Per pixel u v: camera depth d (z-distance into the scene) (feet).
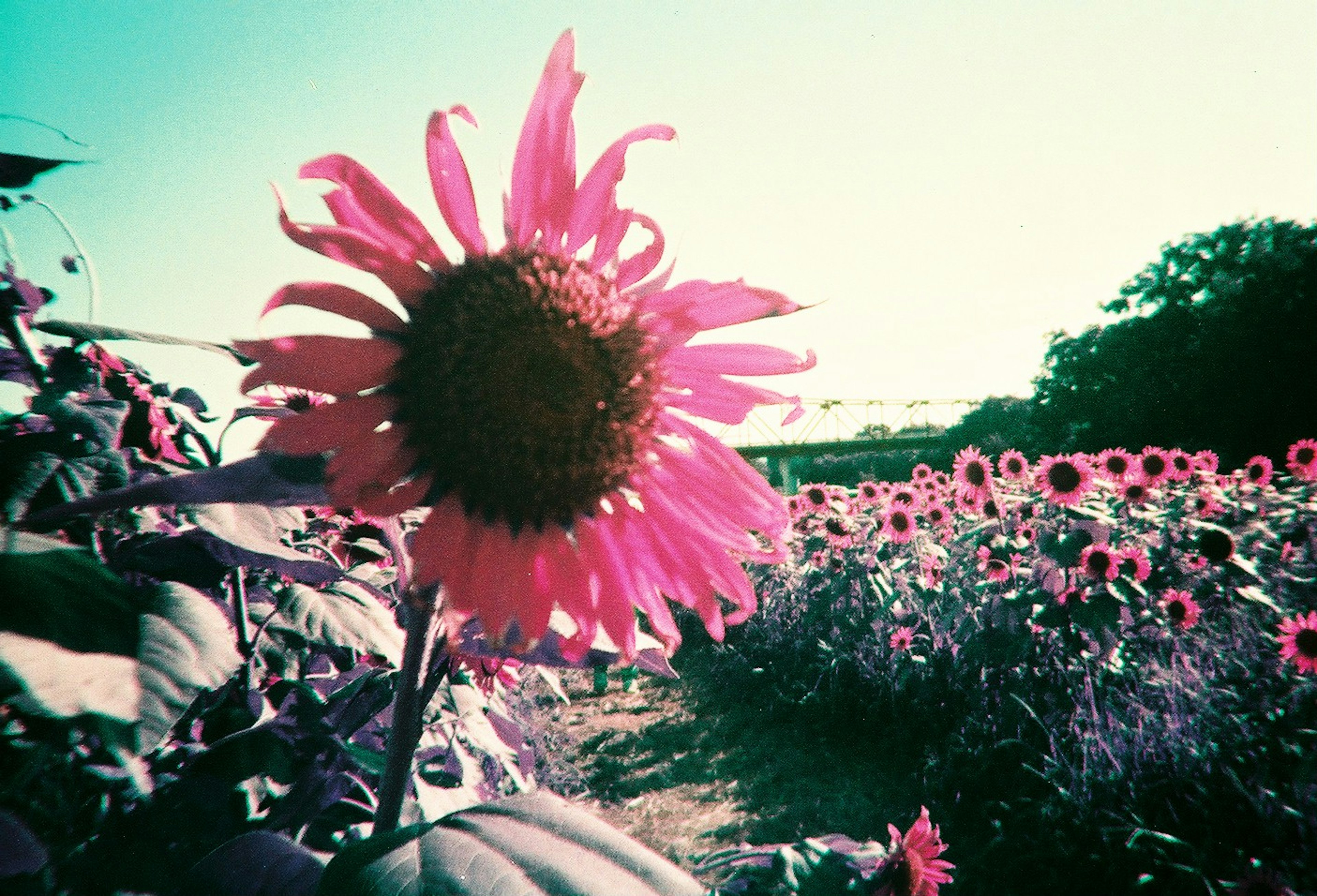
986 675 6.40
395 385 0.95
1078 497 7.19
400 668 1.34
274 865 1.10
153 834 1.16
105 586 0.93
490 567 0.96
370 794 1.50
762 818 5.96
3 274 1.22
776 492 1.19
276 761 1.38
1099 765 4.93
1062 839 4.76
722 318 1.16
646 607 1.10
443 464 0.98
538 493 1.01
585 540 1.04
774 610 10.02
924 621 7.78
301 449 0.82
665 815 6.15
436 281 1.01
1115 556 5.66
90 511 0.70
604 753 7.53
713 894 1.35
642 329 1.15
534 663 1.18
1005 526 7.89
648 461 1.13
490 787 2.22
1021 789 5.51
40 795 1.09
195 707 1.40
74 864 1.07
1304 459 9.13
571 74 1.12
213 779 1.28
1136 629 5.72
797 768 6.83
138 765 1.13
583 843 0.90
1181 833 4.36
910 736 6.89
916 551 9.17
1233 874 3.95
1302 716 4.49
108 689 0.81
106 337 0.94
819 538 9.84
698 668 10.44
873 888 1.45
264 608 1.75
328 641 1.59
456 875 0.82
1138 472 8.75
